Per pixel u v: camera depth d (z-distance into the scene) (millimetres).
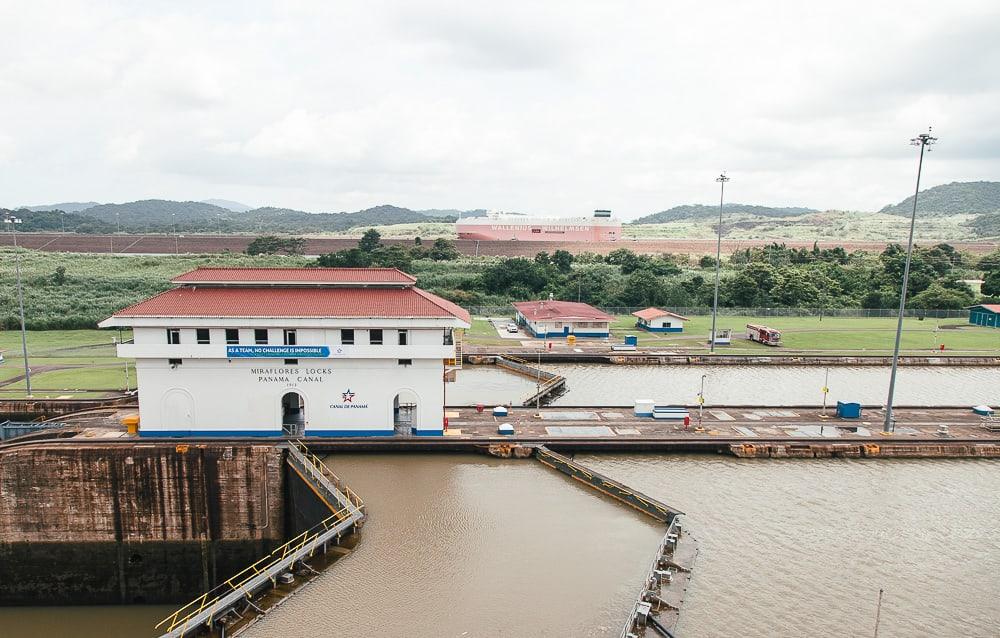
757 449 59125
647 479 54094
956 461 59125
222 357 55281
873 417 68812
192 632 32656
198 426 56781
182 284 58594
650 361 101812
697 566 40656
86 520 50938
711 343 110562
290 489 52281
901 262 176375
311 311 55875
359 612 34781
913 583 39625
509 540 42969
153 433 56406
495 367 99062
